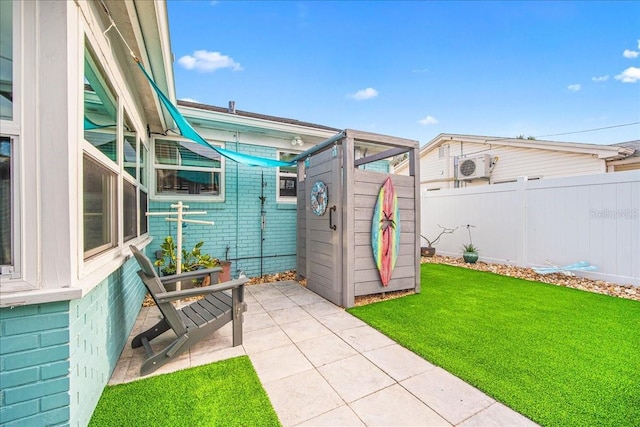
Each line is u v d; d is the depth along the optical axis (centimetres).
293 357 248
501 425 166
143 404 186
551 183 549
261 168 583
